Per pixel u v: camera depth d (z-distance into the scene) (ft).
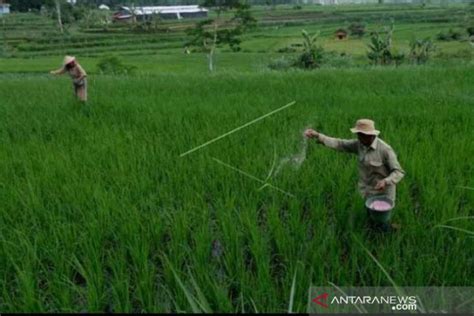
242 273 13.69
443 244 15.01
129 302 13.05
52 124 32.12
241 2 128.06
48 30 310.45
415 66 70.13
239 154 23.86
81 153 24.98
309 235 16.76
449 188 19.49
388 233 16.19
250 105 37.04
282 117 31.71
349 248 15.62
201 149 24.76
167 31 309.42
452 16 335.06
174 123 30.99
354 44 196.95
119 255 15.02
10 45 255.09
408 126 28.81
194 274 14.48
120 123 32.37
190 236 16.98
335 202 18.54
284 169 21.43
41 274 15.05
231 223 16.20
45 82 62.49
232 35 130.93
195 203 18.66
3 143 27.76
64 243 15.85
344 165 21.97
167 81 56.03
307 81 50.90
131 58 196.13
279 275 14.78
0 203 18.93
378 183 15.78
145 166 22.75
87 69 148.36
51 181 21.03
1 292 14.23
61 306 13.10
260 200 19.40
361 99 37.88
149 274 14.08
